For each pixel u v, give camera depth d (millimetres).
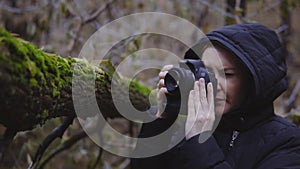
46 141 2414
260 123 1825
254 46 1762
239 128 1814
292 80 4785
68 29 4195
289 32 4453
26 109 1317
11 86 1213
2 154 1425
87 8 4578
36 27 4219
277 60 1808
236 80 1770
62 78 1544
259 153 1759
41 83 1344
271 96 1811
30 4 4418
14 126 1374
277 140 1762
